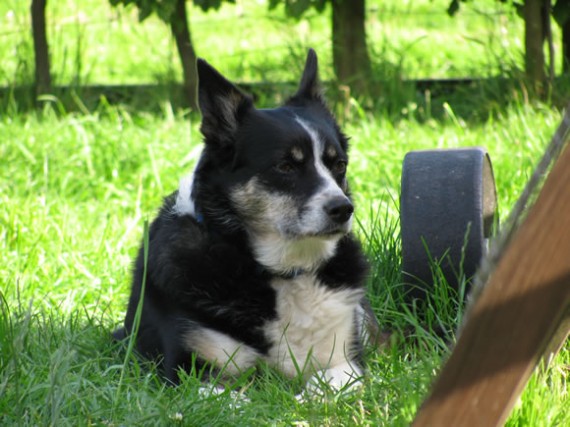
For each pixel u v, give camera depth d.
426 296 6.50
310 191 5.70
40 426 4.49
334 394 5.07
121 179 10.58
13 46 15.64
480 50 16.77
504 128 11.30
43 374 5.20
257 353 5.67
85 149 10.80
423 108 13.24
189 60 13.91
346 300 5.84
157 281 5.75
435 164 6.50
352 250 6.05
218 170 5.88
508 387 3.28
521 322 3.22
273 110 6.09
